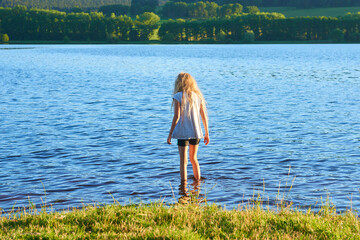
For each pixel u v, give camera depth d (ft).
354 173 28.09
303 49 342.85
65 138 39.47
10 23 539.70
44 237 15.85
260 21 530.68
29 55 245.45
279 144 36.73
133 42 549.54
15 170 29.07
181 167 26.18
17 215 19.74
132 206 20.89
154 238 16.01
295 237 16.26
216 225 17.30
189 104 25.40
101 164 30.60
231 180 26.58
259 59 200.44
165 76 112.37
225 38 529.86
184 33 554.46
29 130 43.21
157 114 53.11
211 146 36.11
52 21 545.44
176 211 19.21
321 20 510.99
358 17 519.60
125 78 106.42
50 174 28.12
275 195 23.62
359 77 104.73
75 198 23.38
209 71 130.21
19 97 69.10
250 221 17.98
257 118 49.88
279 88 82.23
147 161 31.35
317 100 64.75
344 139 38.55
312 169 29.09
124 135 40.78
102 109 57.11
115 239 15.94
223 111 55.11
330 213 19.84
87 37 552.41
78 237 16.05
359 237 16.12
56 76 111.45
